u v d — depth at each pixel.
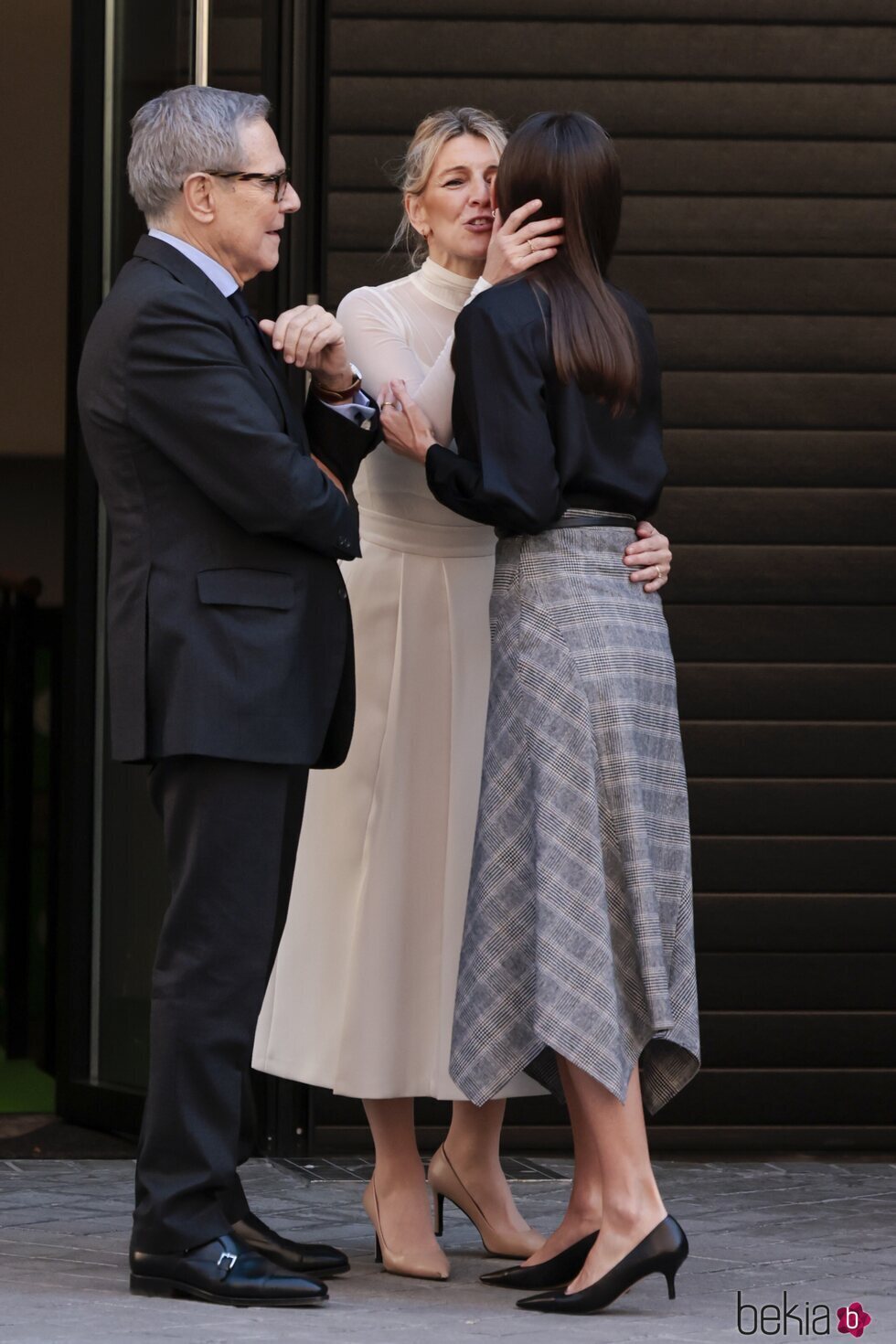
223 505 9.14
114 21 15.74
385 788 10.46
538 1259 9.84
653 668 9.65
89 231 15.77
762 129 14.70
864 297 14.79
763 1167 14.21
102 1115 15.34
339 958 10.52
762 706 14.64
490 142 10.77
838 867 14.61
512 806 9.56
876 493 14.76
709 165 14.70
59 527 22.23
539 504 9.34
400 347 10.62
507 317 9.53
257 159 9.52
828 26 14.73
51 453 22.30
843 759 14.66
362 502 10.75
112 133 15.80
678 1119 14.53
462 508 9.69
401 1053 10.34
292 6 14.64
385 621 10.55
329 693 9.53
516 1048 9.52
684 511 14.66
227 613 9.20
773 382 14.72
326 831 10.58
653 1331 8.77
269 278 14.66
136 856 15.37
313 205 14.70
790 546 14.70
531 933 9.51
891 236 14.80
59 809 16.28
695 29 14.66
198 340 9.16
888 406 14.80
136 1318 8.81
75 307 15.83
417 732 10.51
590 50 14.62
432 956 10.43
